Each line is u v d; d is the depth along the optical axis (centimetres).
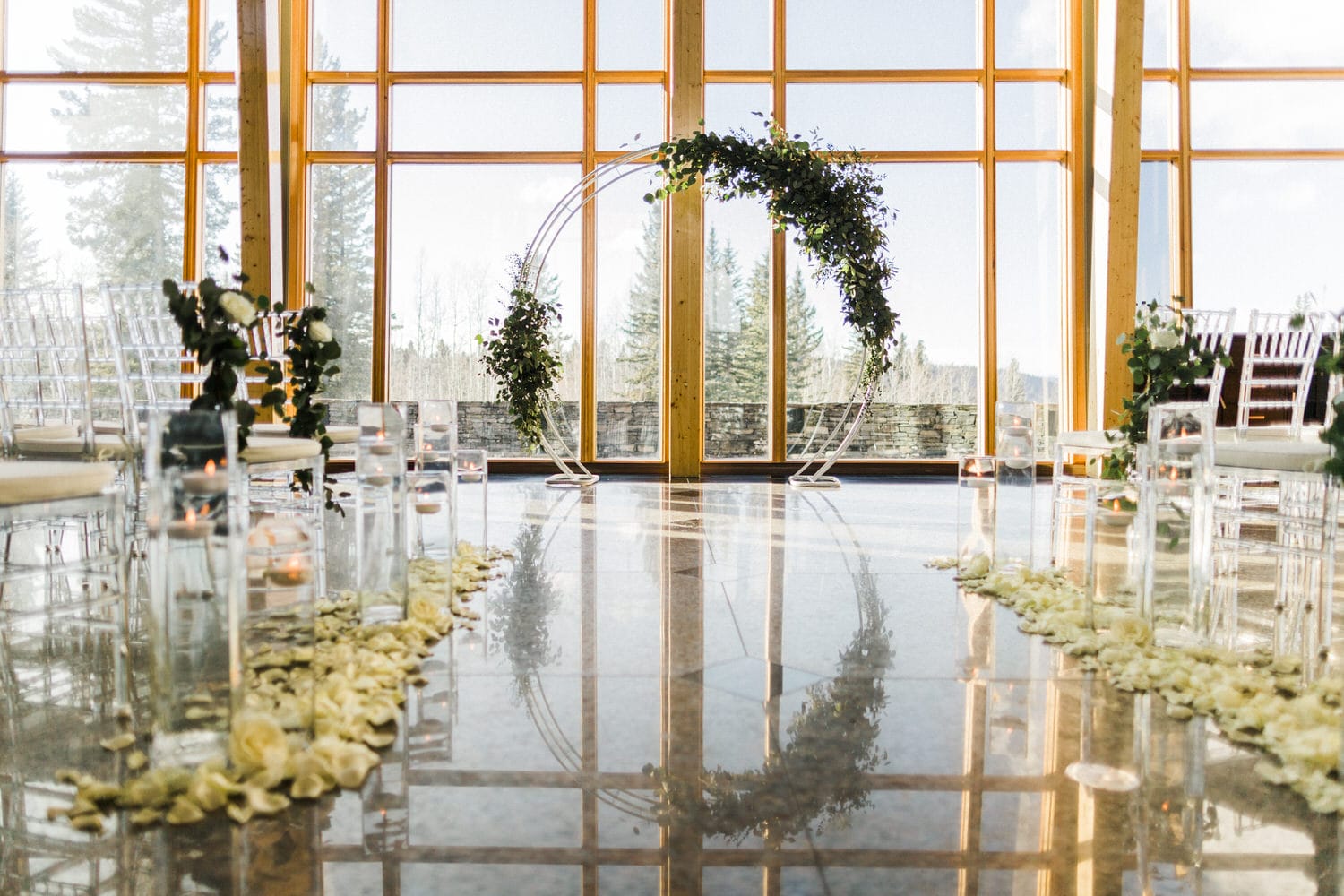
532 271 681
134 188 673
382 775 146
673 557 346
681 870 117
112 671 206
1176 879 115
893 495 556
